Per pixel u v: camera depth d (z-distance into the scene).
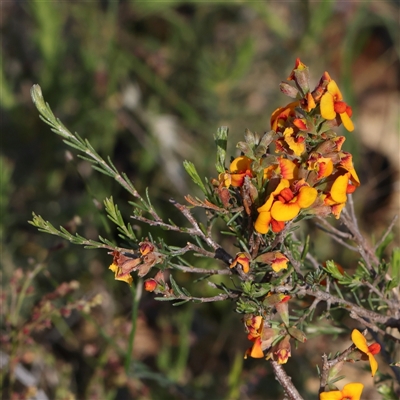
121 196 6.82
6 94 6.93
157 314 6.36
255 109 7.38
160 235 6.23
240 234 2.79
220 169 2.67
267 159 2.53
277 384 5.34
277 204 2.41
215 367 5.87
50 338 5.95
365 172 7.34
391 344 3.56
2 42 7.77
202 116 7.23
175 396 5.35
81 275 6.29
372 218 7.09
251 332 2.58
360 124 7.97
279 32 7.27
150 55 7.39
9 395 4.52
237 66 6.52
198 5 7.79
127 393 5.85
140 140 6.96
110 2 7.57
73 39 7.73
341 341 5.59
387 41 8.41
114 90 7.07
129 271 2.59
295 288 2.81
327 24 7.24
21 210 6.86
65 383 5.09
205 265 5.59
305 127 2.54
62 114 7.27
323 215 2.59
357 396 2.58
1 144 7.26
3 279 5.99
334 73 8.02
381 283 3.44
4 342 4.50
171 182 6.85
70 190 7.03
